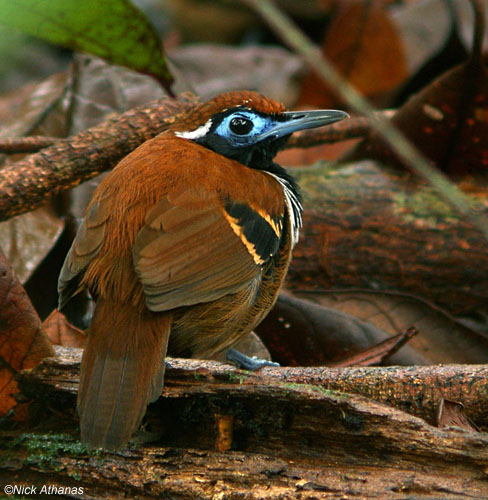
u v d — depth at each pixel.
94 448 7.48
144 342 7.86
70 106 13.86
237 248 8.52
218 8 21.14
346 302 12.07
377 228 12.70
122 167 8.91
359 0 16.08
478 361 11.23
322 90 16.80
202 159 8.98
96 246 8.33
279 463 7.75
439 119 13.35
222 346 9.32
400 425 7.62
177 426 8.38
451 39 16.88
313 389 7.96
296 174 13.68
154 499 7.76
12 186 10.12
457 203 8.83
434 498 7.14
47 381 8.62
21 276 11.23
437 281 12.43
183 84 14.24
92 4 9.61
